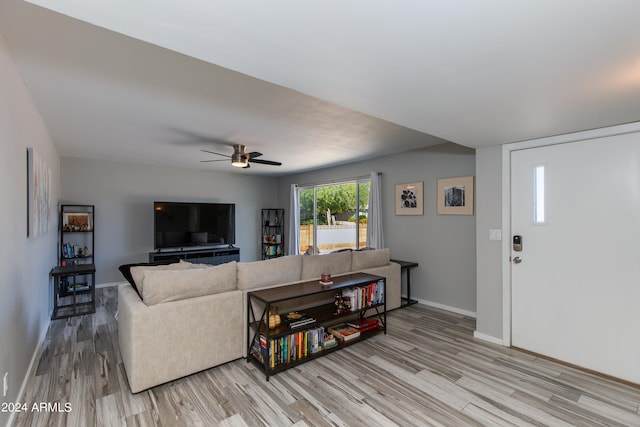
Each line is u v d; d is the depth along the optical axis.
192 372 2.44
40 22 1.60
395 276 4.29
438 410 2.06
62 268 4.13
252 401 2.14
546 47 1.34
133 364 2.18
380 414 2.01
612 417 2.01
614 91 1.81
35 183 2.66
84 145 4.42
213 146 4.46
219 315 2.59
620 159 2.48
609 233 2.53
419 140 4.11
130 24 1.20
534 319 2.93
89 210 5.46
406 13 1.10
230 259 6.67
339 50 1.39
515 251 3.06
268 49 1.39
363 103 2.05
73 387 2.29
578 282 2.69
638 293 2.40
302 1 1.04
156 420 1.93
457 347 3.06
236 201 7.38
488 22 1.16
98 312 4.11
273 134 3.81
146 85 2.40
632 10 1.07
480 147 3.27
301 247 7.32
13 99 2.01
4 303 1.79
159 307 2.30
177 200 6.47
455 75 1.63
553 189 2.83
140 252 6.00
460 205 4.14
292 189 7.30
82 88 2.44
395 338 3.28
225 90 2.48
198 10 1.09
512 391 2.30
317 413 2.02
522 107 2.09
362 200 5.73
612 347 2.51
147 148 4.61
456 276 4.20
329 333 3.20
